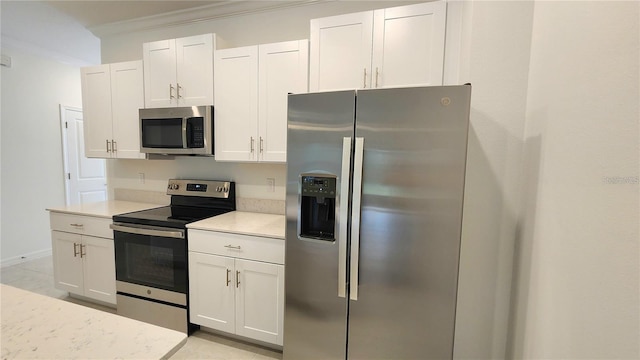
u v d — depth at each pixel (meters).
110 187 3.10
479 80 1.45
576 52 1.00
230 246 1.97
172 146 2.38
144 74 2.48
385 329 1.44
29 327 0.83
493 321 1.51
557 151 1.10
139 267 2.24
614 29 0.83
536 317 1.21
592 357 0.88
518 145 1.44
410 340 1.41
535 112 1.31
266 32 2.43
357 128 1.41
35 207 3.60
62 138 3.84
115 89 2.61
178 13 2.58
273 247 1.88
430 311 1.38
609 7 0.85
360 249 1.44
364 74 1.87
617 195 0.80
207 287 2.06
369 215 1.42
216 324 2.05
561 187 1.06
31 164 3.54
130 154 2.62
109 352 0.74
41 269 3.30
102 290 2.40
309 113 1.49
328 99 1.45
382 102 1.37
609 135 0.83
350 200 1.43
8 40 3.21
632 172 0.76
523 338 1.33
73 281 2.51
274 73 2.10
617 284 0.80
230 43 2.54
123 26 2.83
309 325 1.58
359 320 1.48
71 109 3.93
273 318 1.92
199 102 2.33
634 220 0.75
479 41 1.44
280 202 2.48
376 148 1.39
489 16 1.43
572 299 0.97
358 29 1.87
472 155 1.47
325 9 2.27
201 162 2.73
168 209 2.60
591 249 0.89
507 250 1.47
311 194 1.51
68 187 3.91
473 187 1.48
